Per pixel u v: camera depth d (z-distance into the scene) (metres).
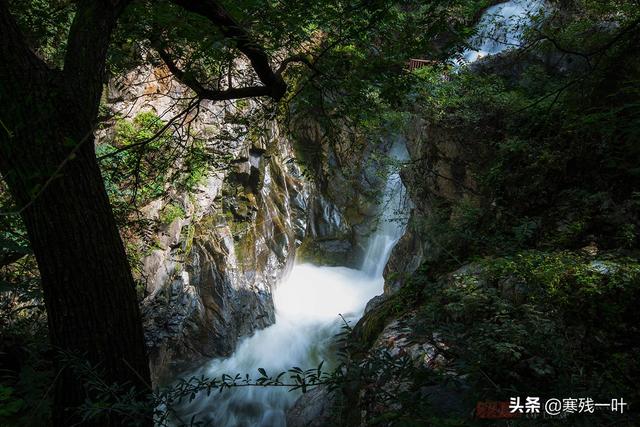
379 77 3.68
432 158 7.88
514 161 4.55
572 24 6.06
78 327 2.30
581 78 2.51
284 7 3.45
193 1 2.77
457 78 6.93
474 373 1.61
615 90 3.40
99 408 1.61
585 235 3.42
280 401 7.70
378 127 7.45
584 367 2.33
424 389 1.87
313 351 9.49
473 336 2.03
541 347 1.96
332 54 3.85
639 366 2.29
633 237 3.12
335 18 3.49
